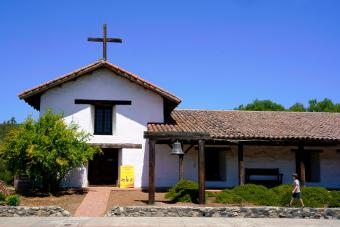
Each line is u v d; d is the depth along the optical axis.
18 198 15.23
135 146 20.83
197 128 20.73
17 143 17.17
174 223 12.60
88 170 21.19
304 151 23.39
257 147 22.95
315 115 26.95
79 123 20.66
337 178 23.42
